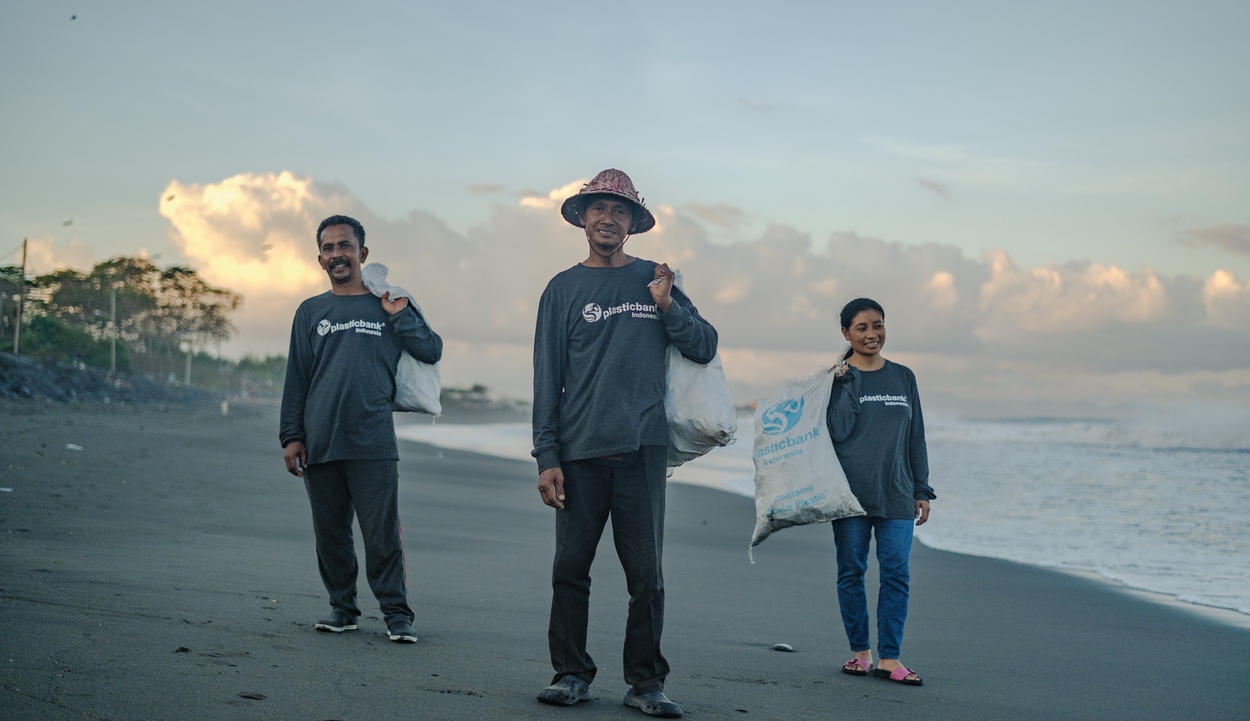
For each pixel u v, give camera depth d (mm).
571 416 3354
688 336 3379
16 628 3537
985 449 23844
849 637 4387
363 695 3113
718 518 11680
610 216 3398
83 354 49938
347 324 4309
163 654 3381
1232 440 24672
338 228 4363
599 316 3359
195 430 20906
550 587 6148
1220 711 3895
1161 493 14109
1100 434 27406
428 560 7082
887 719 3504
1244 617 6156
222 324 77188
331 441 4203
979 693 4059
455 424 50156
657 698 3275
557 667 3412
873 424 4445
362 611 4859
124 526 6965
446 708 3059
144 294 70250
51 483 8828
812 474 4344
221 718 2717
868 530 4445
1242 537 10047
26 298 45375
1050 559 8680
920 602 6570
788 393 4520
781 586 7035
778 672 4242
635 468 3334
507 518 10367
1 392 26844
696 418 3379
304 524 8055
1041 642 5301
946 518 11656
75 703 2721
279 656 3566
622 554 3377
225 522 7750
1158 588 7254
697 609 5910
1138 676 4508
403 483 13773
